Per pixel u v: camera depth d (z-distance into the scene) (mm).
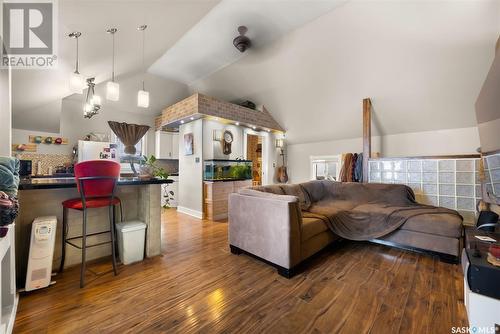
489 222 1593
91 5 1916
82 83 2520
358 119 4625
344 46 3242
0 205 1070
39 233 1709
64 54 2514
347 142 5355
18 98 3176
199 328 1320
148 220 2393
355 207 3113
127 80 4422
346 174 4555
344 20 2842
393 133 4605
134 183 2195
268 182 5855
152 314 1446
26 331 1281
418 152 4352
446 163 3453
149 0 2043
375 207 2984
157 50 3275
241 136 5195
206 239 3018
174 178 5551
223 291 1724
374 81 3643
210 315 1438
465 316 1411
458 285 1798
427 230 2379
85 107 3301
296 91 4512
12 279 1422
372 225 2707
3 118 1521
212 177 4293
